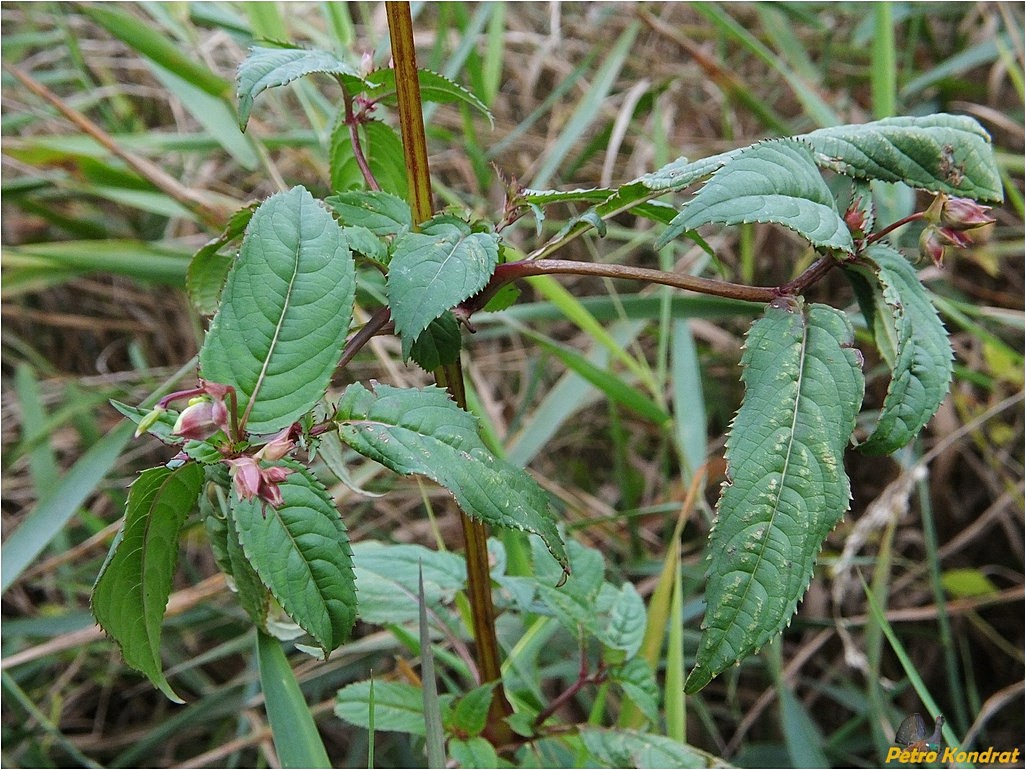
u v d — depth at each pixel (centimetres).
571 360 65
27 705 62
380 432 34
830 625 68
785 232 92
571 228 39
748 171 34
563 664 66
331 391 82
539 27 107
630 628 48
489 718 47
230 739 73
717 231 93
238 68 38
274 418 33
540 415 71
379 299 60
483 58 104
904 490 66
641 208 42
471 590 45
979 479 85
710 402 89
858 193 38
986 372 83
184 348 98
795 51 88
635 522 75
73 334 100
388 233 38
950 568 85
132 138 80
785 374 36
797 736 61
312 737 42
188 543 81
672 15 106
